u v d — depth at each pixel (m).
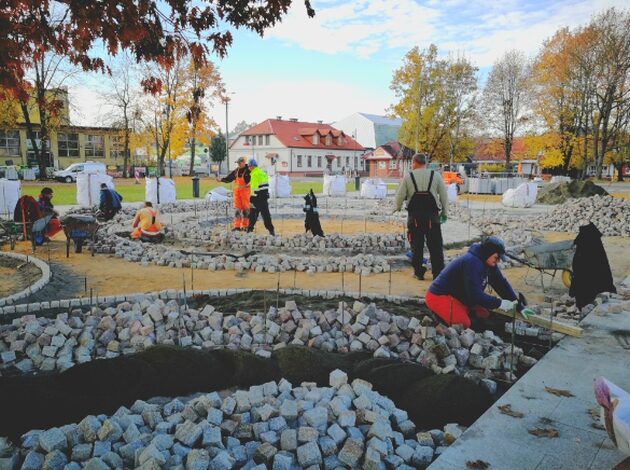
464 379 4.17
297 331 5.26
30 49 5.34
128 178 53.53
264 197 12.38
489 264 5.32
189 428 3.23
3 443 3.28
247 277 8.55
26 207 11.48
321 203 24.70
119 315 5.49
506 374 4.48
